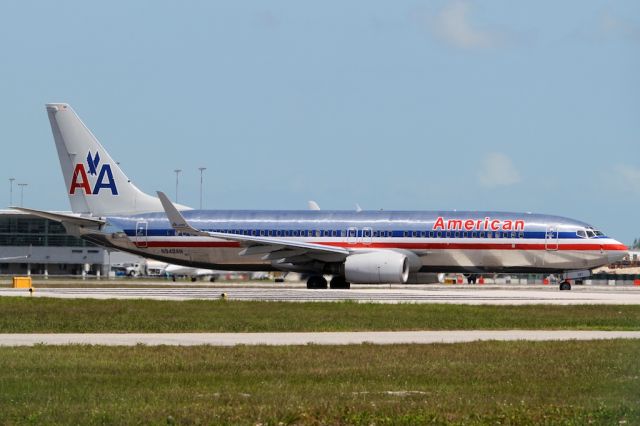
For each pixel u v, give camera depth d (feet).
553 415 182.39
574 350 286.05
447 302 533.14
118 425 168.96
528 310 461.37
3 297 550.77
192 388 209.87
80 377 223.30
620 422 178.09
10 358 255.29
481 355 271.90
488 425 174.70
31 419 172.55
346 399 196.44
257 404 189.57
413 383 220.84
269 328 366.63
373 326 377.50
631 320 410.72
